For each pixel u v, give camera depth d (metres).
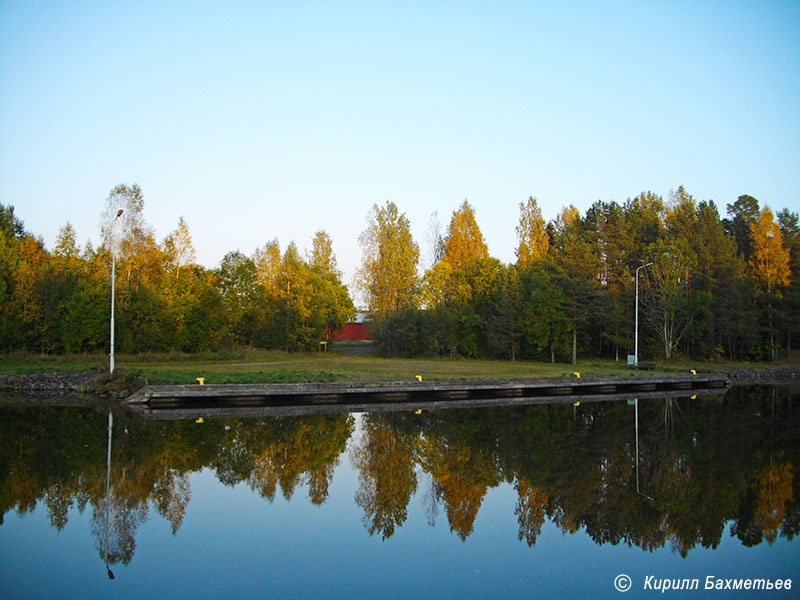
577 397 36.72
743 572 10.58
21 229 74.38
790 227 68.25
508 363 56.34
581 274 59.00
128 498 14.12
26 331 47.84
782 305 60.75
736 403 34.59
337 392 31.70
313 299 68.62
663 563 10.95
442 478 16.58
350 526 12.53
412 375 37.34
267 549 11.12
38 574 9.80
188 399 29.64
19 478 15.58
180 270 58.25
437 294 67.75
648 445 21.47
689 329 59.47
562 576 10.23
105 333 49.12
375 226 65.69
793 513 13.86
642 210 69.06
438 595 9.27
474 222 72.44
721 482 16.47
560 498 14.84
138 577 9.73
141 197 56.06
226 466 17.34
